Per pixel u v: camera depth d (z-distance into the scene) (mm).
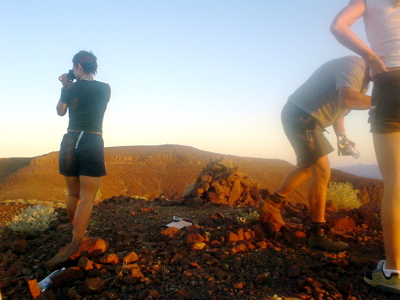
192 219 5102
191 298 2793
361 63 3154
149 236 4219
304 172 3875
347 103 3084
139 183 104500
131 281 3029
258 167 120812
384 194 2918
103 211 5805
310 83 3500
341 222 4359
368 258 3525
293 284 3004
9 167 114312
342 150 3879
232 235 3854
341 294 2824
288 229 4004
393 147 2863
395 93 2820
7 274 3348
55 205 16562
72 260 3396
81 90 3736
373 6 2930
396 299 2748
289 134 3666
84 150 3635
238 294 2818
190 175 113062
